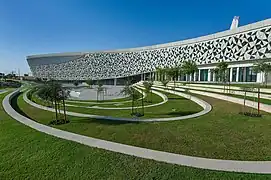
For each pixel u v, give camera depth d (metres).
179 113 15.11
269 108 13.63
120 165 6.19
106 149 7.39
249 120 11.67
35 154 7.36
